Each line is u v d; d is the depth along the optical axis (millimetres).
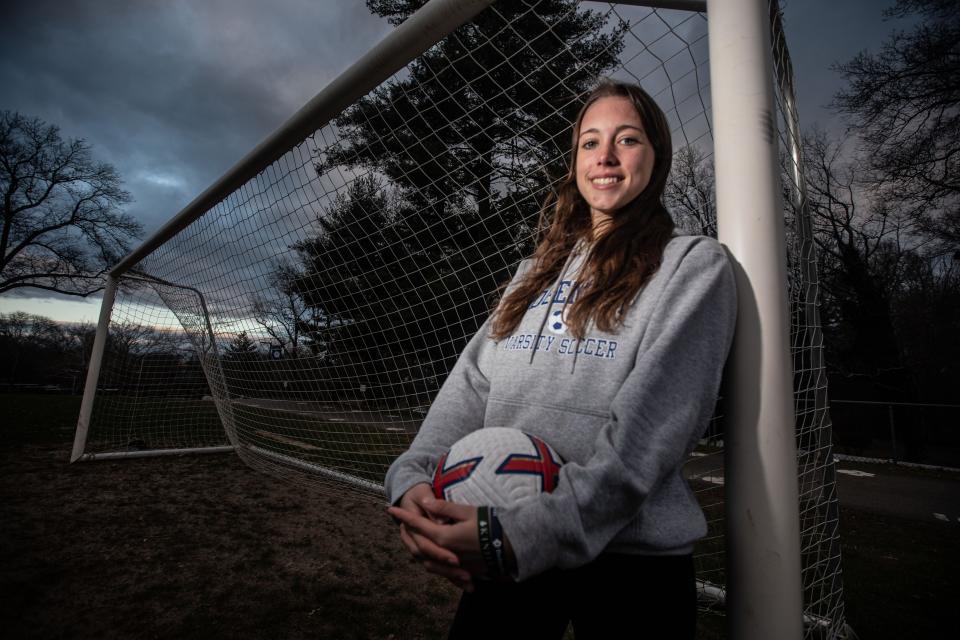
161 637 1931
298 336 3773
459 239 2611
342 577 2541
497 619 823
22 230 23828
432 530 690
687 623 735
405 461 903
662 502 761
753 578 849
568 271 1035
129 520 3275
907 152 11453
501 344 1036
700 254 834
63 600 2186
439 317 3521
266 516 3508
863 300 13047
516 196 2223
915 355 13031
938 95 10914
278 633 1979
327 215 2738
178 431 7434
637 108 1014
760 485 860
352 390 3686
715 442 1206
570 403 825
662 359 726
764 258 911
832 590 1865
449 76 2803
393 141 2422
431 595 2373
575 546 634
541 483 757
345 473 3936
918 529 3877
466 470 795
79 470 4734
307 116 2113
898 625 2109
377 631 2025
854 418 10484
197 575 2490
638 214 977
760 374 884
